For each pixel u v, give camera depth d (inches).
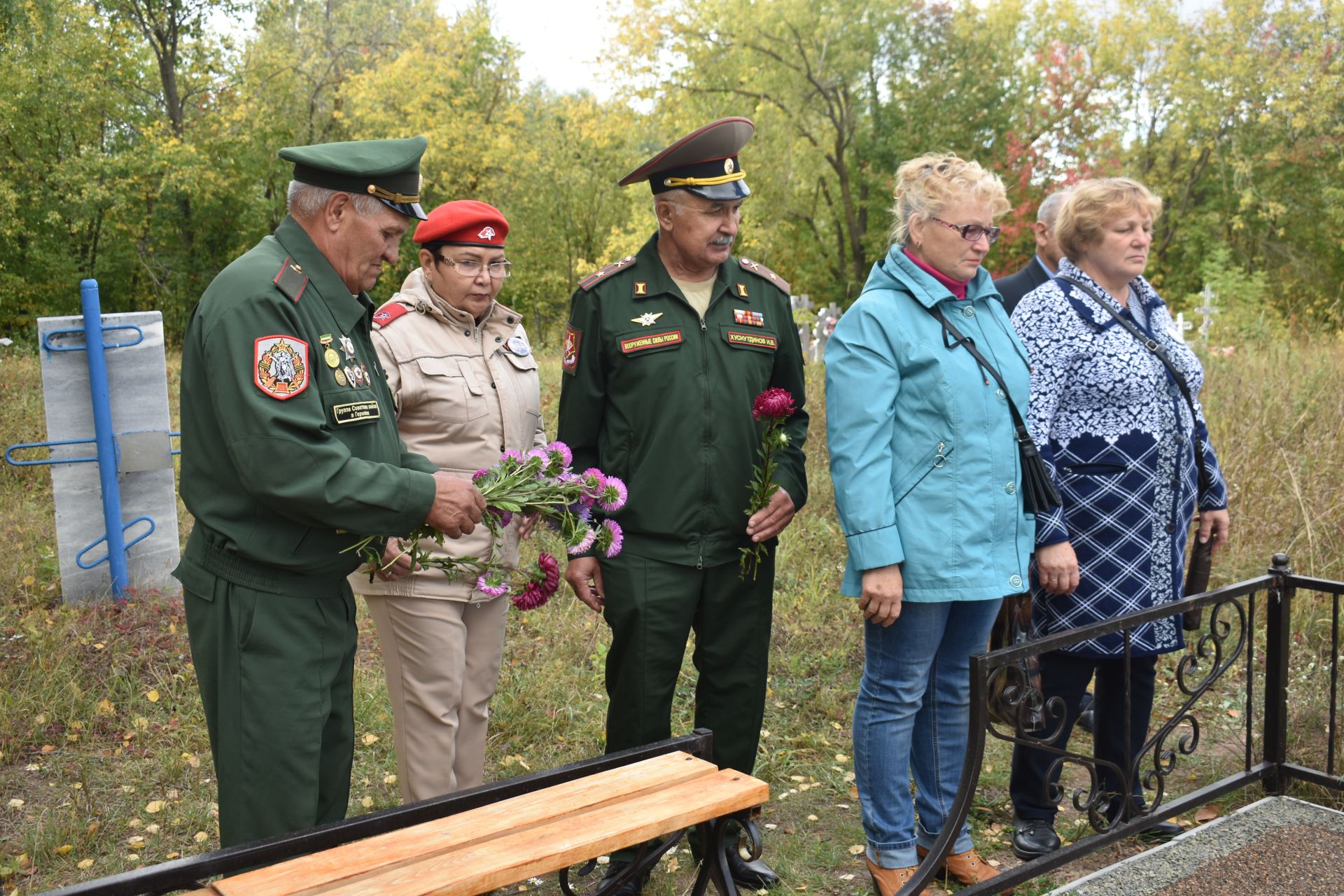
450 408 108.2
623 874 73.5
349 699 86.7
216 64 988.6
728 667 113.5
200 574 80.5
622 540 108.6
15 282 901.2
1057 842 115.4
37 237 913.5
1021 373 104.4
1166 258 1016.2
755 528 108.7
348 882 60.0
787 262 1119.0
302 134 1064.2
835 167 1051.9
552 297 1238.9
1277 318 623.2
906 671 102.7
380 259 87.1
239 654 79.0
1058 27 1003.3
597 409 110.4
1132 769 106.3
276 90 1029.8
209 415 78.4
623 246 1095.0
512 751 148.8
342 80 1114.7
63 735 149.5
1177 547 111.9
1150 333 114.2
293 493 74.2
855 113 1043.3
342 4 1125.1
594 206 1211.9
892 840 105.0
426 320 110.7
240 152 988.6
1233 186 950.4
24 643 176.6
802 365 118.5
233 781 79.3
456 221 108.2
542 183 1160.8
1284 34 928.9
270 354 75.1
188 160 918.4
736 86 966.4
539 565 94.3
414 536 83.4
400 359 107.3
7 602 199.3
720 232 106.6
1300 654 167.9
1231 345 410.6
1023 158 966.4
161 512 211.6
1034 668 101.6
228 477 78.2
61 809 130.0
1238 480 218.7
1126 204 109.7
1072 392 110.0
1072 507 110.1
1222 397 273.3
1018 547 102.2
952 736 108.8
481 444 110.0
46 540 234.2
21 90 849.5
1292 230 927.7
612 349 107.9
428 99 1074.1
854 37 970.1
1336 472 218.8
